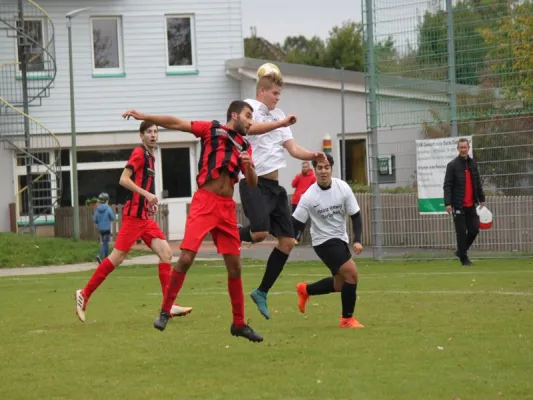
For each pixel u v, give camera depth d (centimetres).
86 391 920
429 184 2530
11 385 953
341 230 1302
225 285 2020
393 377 943
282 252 1319
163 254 1490
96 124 4134
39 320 1462
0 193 4041
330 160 1302
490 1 2519
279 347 1132
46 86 3941
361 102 3969
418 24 2570
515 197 2553
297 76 3975
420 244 2616
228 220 1122
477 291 1684
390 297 1627
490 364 997
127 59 4153
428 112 2573
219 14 4209
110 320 1433
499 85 2516
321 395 875
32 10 4075
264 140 1311
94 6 4119
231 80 4228
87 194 4159
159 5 4169
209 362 1052
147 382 955
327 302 1597
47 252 3250
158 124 1108
